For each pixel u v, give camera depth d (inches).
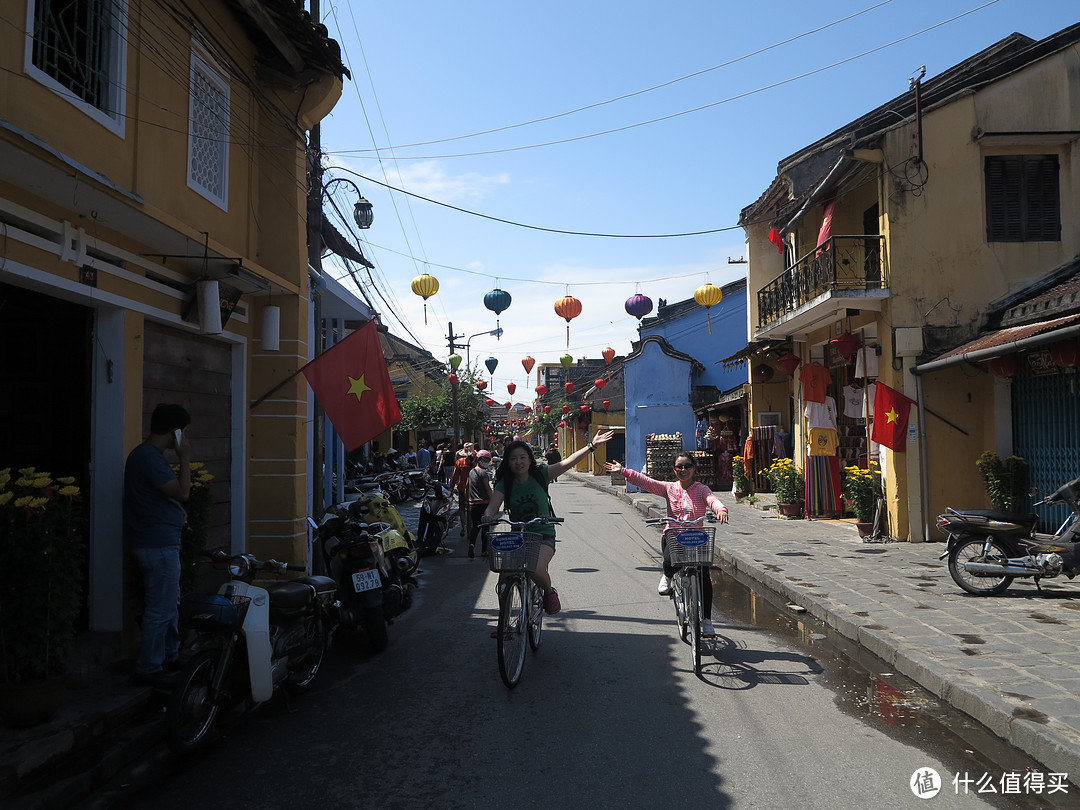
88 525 225.1
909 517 454.6
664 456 922.7
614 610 312.2
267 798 148.6
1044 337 333.7
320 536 269.3
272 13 277.9
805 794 146.1
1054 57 465.4
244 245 304.8
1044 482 415.5
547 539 232.5
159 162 239.3
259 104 318.3
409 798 146.9
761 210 722.8
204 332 254.5
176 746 162.4
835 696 204.7
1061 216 464.8
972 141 462.3
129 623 228.2
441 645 264.4
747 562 400.5
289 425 315.6
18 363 227.0
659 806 141.6
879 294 462.6
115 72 216.2
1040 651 225.1
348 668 237.8
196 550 239.0
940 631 250.5
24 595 168.7
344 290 519.5
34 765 152.3
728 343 1121.4
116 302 223.1
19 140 154.4
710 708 195.3
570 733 179.0
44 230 193.8
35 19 186.4
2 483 169.9
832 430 572.1
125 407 228.1
